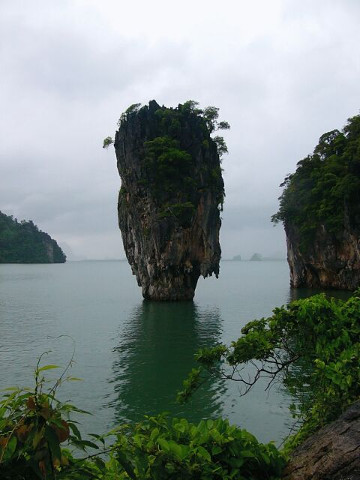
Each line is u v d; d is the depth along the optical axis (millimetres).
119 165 73062
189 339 37562
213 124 77875
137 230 70875
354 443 3549
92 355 31203
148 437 3732
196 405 19844
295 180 84062
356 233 70375
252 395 20766
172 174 67938
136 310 59781
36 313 57312
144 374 25875
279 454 4109
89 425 17750
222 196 74750
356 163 71250
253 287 108062
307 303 6137
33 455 2646
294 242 87562
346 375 5348
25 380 24641
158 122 72000
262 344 6488
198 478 3488
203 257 71375
